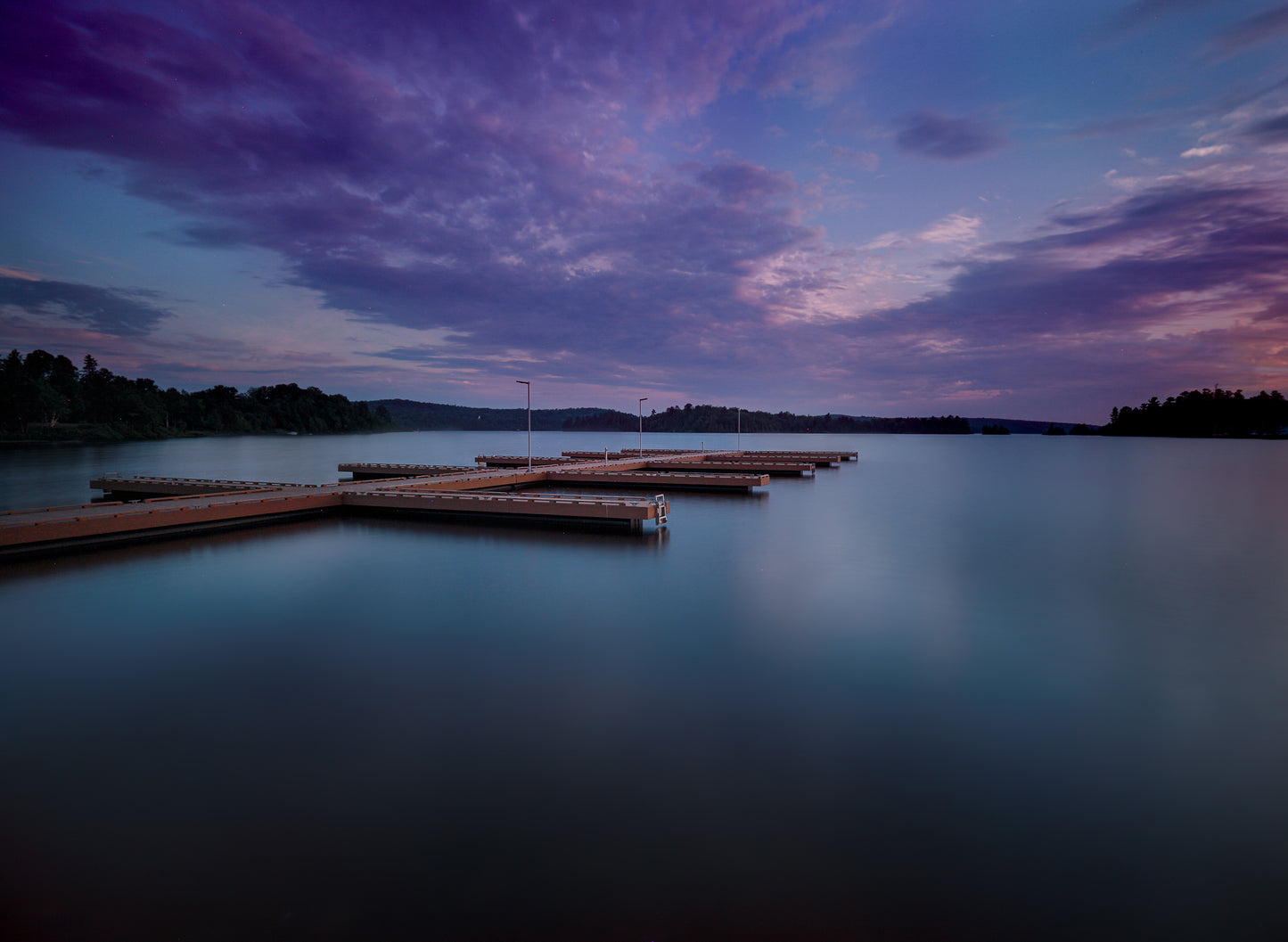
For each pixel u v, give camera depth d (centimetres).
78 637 1561
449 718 1143
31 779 934
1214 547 2830
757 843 800
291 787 917
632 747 1043
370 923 662
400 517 3394
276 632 1616
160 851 775
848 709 1191
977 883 733
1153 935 661
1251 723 1148
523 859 765
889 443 18638
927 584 2152
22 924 659
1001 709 1200
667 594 1992
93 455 9544
